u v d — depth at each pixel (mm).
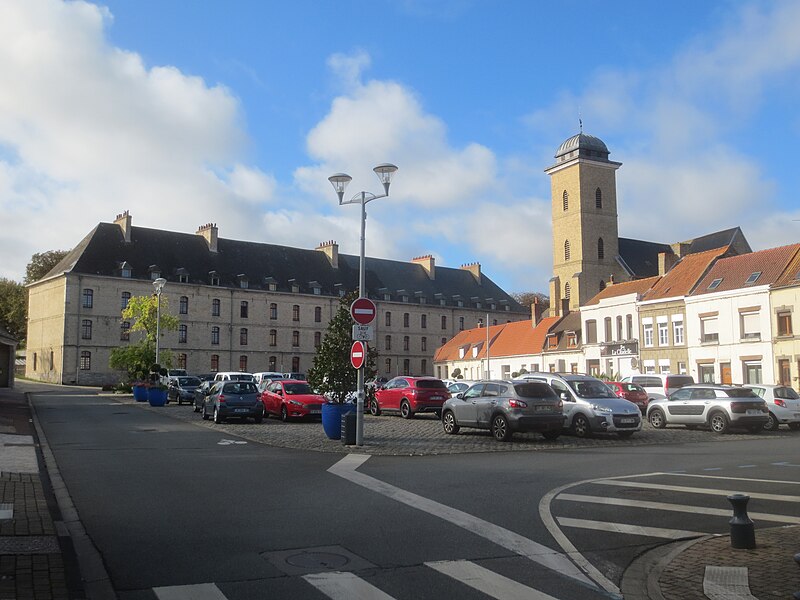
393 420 28047
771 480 12352
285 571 6676
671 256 64688
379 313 98000
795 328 41594
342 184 19438
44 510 9305
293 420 28000
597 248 84500
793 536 8180
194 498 10406
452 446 18125
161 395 38375
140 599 5898
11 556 7020
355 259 101875
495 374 74938
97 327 75812
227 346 84438
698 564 7062
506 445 18594
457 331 105500
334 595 5992
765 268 45094
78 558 7152
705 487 11555
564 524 8797
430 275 106938
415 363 100625
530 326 73312
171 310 80625
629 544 7898
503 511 9500
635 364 53500
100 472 13180
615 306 56688
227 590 6121
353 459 15273
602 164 85375
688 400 25375
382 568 6801
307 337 91062
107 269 77000
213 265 85562
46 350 78500
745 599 6035
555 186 88000
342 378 19828
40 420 27203
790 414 25750
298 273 92812
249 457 15578
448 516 9148
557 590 6273
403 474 12898
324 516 9117
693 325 48344
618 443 19734
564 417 19984
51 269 92625
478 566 6930
